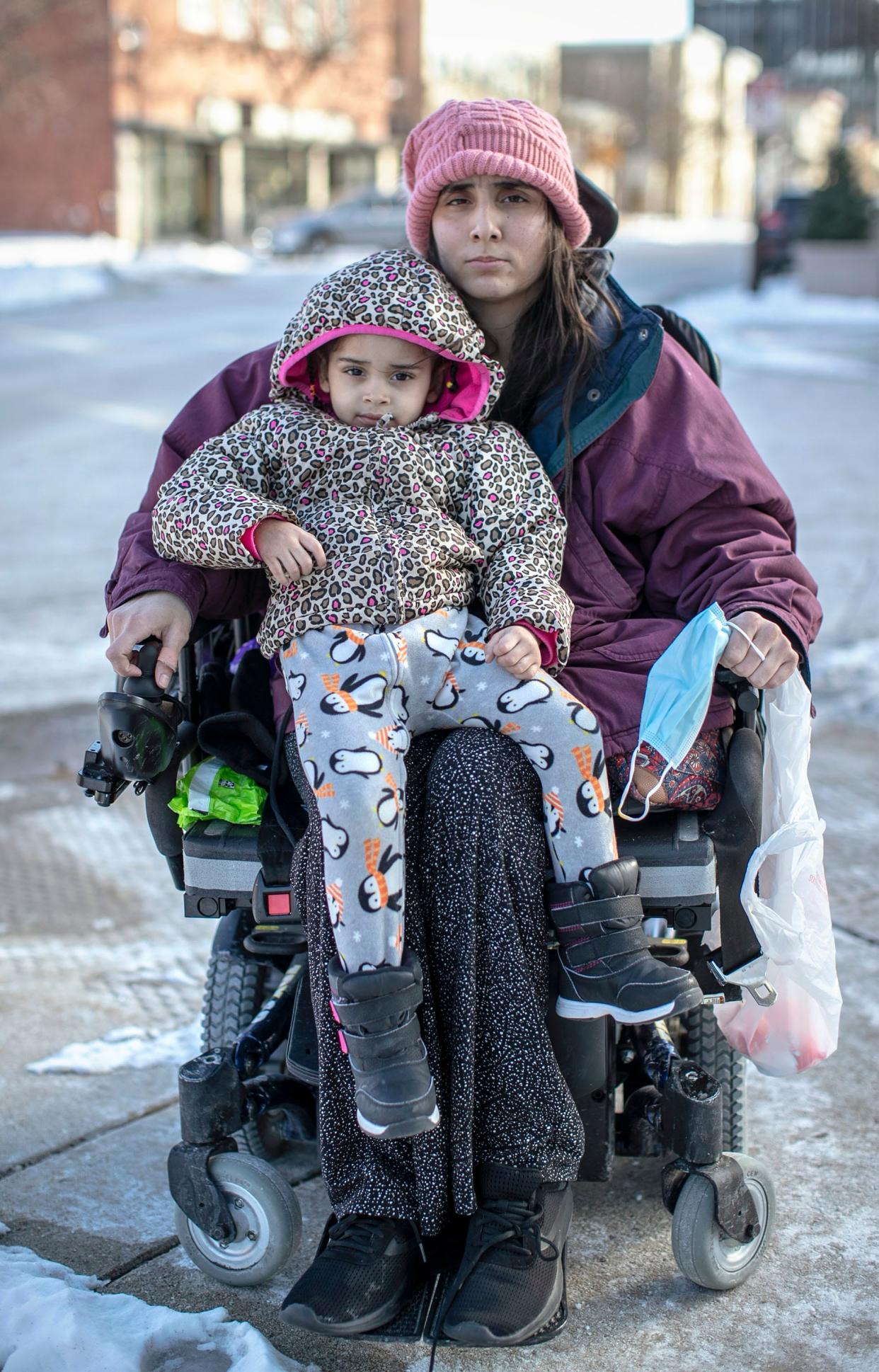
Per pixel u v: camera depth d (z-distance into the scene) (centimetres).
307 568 209
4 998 326
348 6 3634
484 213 239
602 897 205
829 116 4725
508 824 207
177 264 2464
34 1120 280
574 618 237
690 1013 246
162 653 219
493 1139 212
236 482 221
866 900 366
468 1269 206
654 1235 243
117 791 221
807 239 2014
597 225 275
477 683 213
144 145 3108
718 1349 216
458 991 206
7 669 550
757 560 231
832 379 1259
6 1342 212
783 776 229
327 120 3634
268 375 254
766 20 2100
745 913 219
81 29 2938
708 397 248
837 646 568
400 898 201
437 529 220
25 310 1780
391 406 228
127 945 353
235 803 226
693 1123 220
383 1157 213
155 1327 215
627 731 222
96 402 1132
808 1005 238
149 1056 303
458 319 225
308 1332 216
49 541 734
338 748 203
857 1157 265
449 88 4138
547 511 229
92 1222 250
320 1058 214
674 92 6062
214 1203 224
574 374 242
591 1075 224
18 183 3109
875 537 720
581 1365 213
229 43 3284
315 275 2352
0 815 431
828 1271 234
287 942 232
